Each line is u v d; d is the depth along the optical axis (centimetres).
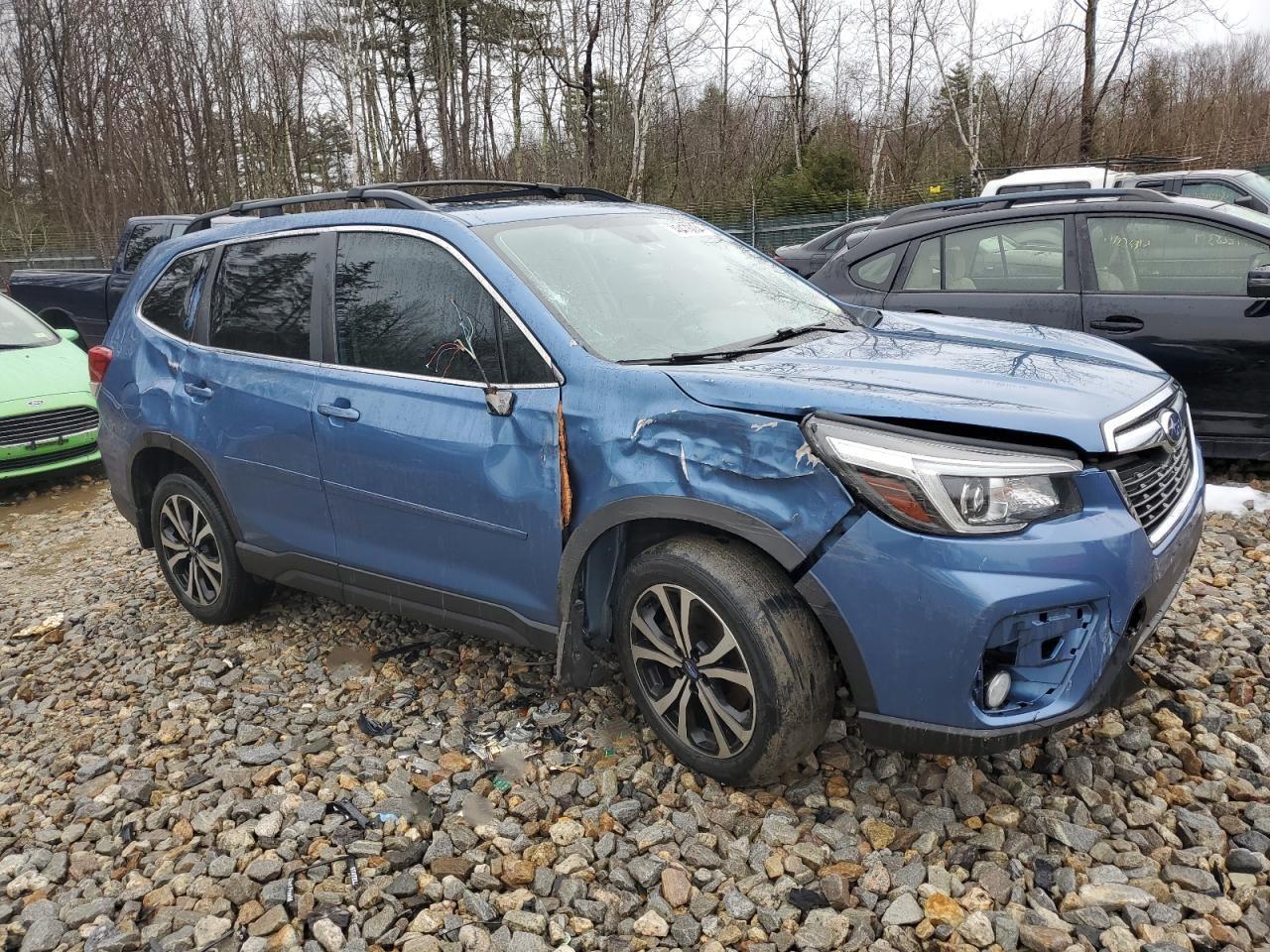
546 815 293
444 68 3108
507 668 388
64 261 2844
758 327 351
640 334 324
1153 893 244
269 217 424
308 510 386
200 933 253
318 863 278
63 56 3450
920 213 720
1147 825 271
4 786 341
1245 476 575
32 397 778
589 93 2686
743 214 2525
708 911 249
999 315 595
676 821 282
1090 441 253
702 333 336
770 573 271
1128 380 297
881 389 268
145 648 448
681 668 293
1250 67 3297
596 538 297
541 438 306
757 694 270
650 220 400
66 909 268
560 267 338
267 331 398
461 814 296
